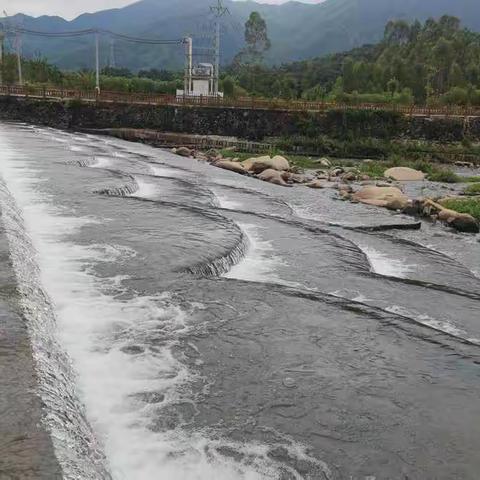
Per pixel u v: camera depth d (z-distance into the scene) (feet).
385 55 405.18
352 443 27.53
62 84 300.40
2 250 38.88
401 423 29.27
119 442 25.93
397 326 40.50
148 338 35.50
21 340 27.30
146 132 197.57
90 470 20.42
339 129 203.82
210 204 82.89
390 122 205.46
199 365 33.22
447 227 89.86
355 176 139.33
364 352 36.50
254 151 186.29
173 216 66.90
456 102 265.54
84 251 50.62
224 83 306.35
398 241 74.23
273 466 25.52
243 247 59.16
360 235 75.87
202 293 43.42
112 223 61.36
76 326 35.83
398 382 33.14
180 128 207.41
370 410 30.25
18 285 33.40
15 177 84.43
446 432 28.71
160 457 25.30
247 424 28.37
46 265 45.96
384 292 50.93
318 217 88.63
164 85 298.15
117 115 208.74
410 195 118.62
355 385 32.58
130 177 90.99
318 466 25.76
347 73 346.13
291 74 466.70
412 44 405.18
